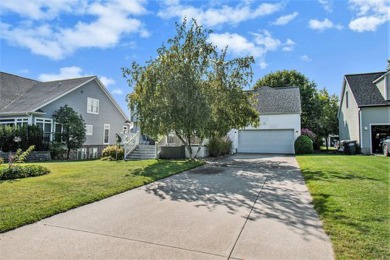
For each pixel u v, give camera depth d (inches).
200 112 424.8
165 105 428.5
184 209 187.2
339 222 151.4
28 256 114.3
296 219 163.0
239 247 123.5
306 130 944.9
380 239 127.2
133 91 470.3
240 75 493.0
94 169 386.6
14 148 577.0
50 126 703.1
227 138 747.4
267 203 201.8
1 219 156.6
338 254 113.2
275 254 115.8
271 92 962.7
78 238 134.5
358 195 213.8
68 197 210.1
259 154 761.0
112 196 227.0
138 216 171.2
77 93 796.0
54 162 537.6
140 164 458.3
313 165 426.6
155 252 118.6
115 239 133.3
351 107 794.2
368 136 696.4
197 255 115.4
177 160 553.0
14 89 797.2
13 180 286.8
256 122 581.0
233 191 246.2
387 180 282.7
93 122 860.0
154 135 460.1
